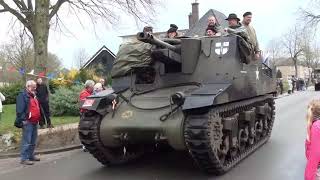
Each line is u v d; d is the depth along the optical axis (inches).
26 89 420.5
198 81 382.6
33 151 430.0
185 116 339.3
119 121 363.3
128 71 398.6
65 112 805.9
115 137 364.8
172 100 347.9
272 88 535.2
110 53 1425.9
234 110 393.4
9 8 860.6
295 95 1588.3
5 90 1182.3
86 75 1042.7
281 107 1007.0
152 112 359.3
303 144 487.2
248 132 435.2
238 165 389.7
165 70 392.8
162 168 386.0
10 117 780.6
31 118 419.2
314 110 200.2
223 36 391.9
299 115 807.1
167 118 348.2
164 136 346.3
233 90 368.5
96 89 470.9
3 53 1855.3
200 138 323.9
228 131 371.2
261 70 475.2
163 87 389.1
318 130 190.2
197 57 387.2
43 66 803.4
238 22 447.2
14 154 458.9
